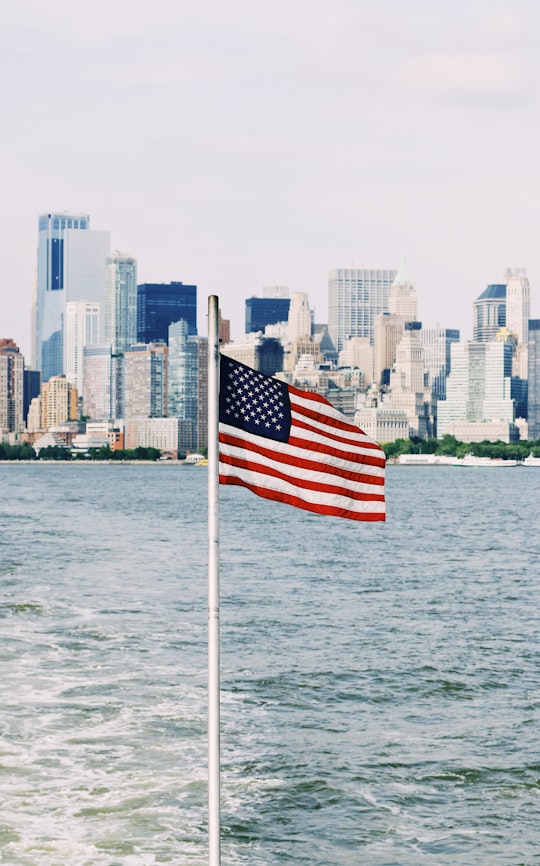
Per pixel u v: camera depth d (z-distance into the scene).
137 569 75.38
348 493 18.36
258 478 17.56
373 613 55.75
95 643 44.94
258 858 22.88
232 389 17.67
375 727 32.91
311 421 18.25
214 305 16.39
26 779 26.89
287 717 33.78
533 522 142.62
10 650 43.16
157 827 23.98
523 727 33.03
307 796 26.58
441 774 28.47
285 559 86.31
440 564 83.81
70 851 22.50
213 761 16.20
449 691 37.75
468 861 23.06
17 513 153.12
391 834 24.44
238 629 49.56
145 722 32.31
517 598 62.56
